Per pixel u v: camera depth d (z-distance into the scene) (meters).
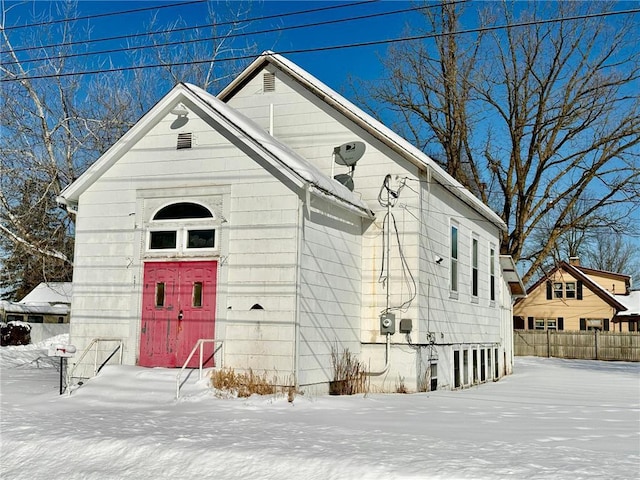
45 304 45.53
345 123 18.48
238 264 14.66
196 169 15.36
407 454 7.98
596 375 26.66
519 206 37.09
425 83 38.28
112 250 15.86
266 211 14.61
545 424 10.94
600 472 7.07
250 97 19.73
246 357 14.27
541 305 55.03
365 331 17.50
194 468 8.12
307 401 12.92
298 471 7.68
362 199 17.95
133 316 15.36
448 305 19.89
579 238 63.53
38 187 26.92
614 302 52.59
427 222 18.19
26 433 9.83
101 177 16.22
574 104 36.09
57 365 26.05
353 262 17.22
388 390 17.09
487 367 24.36
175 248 15.29
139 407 12.26
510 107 36.97
